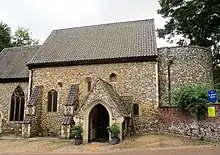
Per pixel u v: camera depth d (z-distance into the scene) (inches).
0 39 1549.0
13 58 1093.8
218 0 923.4
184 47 824.3
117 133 655.8
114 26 1043.9
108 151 551.5
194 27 1034.1
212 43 1055.6
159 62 835.4
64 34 1080.8
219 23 993.5
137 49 845.8
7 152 592.7
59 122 861.8
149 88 796.6
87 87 853.2
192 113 681.0
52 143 700.0
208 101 656.4
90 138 717.3
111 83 829.2
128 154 486.6
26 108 894.4
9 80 978.1
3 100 978.1
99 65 853.8
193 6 971.3
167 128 738.2
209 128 646.5
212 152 465.1
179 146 567.5
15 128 943.0
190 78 798.5
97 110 802.2
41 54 957.2
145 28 970.1
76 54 907.4
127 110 751.7
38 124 872.9
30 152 581.9
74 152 559.5
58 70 895.1
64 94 872.3
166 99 799.1
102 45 928.3
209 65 840.9
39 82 909.2
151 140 641.0
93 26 1084.5
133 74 817.5
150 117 777.6
